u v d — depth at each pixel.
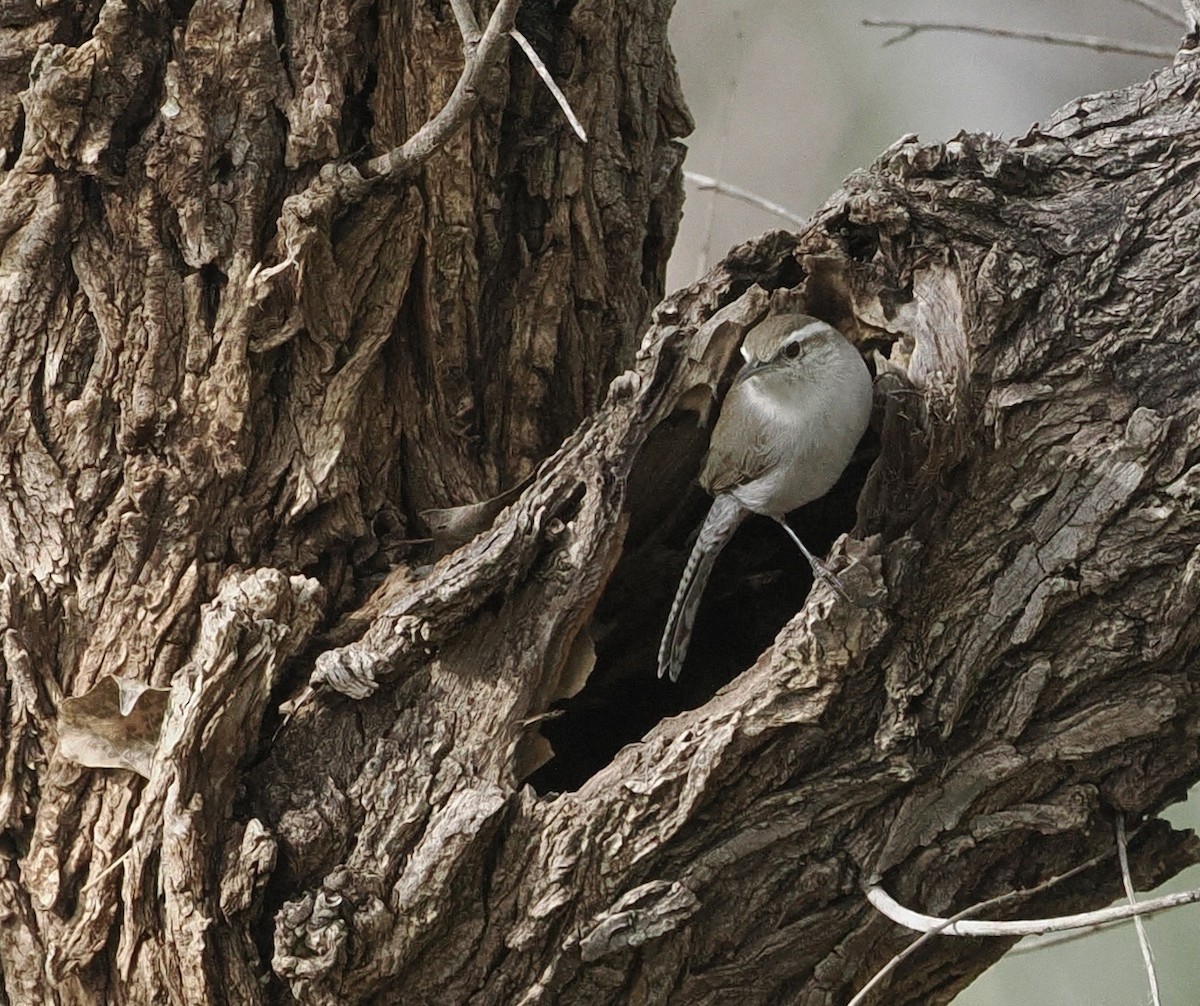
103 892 3.83
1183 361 3.90
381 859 3.83
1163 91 4.32
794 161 9.17
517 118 4.80
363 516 4.45
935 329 4.13
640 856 3.82
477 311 4.68
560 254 4.88
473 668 4.07
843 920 3.89
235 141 4.27
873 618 3.71
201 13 4.21
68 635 4.06
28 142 4.14
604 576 4.11
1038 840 3.98
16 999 3.84
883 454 3.94
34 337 4.14
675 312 4.43
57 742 3.96
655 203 5.46
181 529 4.13
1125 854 3.82
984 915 3.98
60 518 4.07
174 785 3.78
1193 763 3.95
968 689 3.87
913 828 3.88
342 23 4.29
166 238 4.22
